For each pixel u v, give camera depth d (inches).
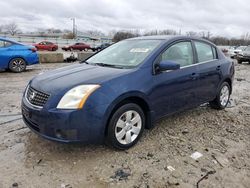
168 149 146.5
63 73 147.9
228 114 212.2
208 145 153.3
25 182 114.1
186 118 197.3
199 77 182.5
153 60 153.3
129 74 141.3
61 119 122.2
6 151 139.9
